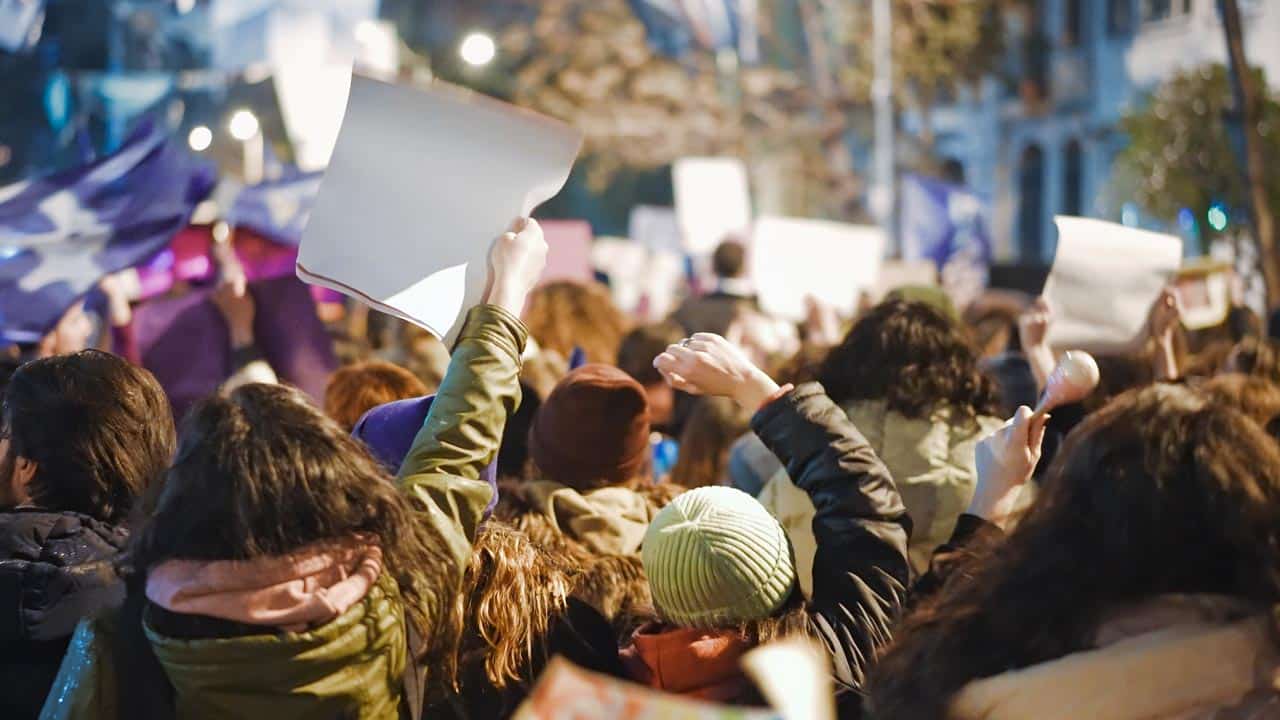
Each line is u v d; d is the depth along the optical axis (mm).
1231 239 15602
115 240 5438
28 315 5297
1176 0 28062
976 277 12586
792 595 2744
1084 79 31703
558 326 6734
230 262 5750
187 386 5230
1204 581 2014
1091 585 2031
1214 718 1955
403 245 2617
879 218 30000
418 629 2500
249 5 19984
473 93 2643
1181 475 2008
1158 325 4215
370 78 2617
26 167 15930
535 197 2660
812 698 1432
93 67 19469
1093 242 4105
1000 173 33438
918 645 2166
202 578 2293
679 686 2676
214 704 2311
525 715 1635
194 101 14789
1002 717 2029
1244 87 9609
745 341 8141
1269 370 4887
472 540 2572
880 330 3676
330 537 2346
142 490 2934
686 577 2672
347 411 4336
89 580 2807
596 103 33125
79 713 2357
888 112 30000
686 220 12852
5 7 8219
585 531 3457
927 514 3584
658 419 5973
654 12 33500
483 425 2568
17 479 3008
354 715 2355
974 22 32875
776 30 33719
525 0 33125
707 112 33625
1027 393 5129
